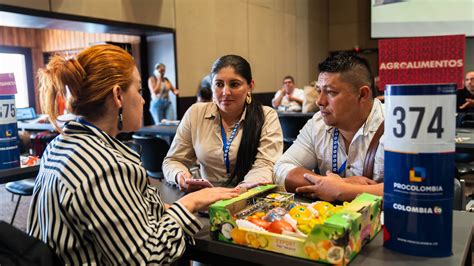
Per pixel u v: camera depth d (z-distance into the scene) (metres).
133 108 1.10
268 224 1.00
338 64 1.35
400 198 0.95
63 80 1.02
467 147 2.76
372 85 1.41
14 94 2.09
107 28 5.12
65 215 0.92
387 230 0.98
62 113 1.08
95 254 0.95
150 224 0.99
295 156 1.64
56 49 8.33
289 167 1.50
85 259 0.95
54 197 0.93
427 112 0.90
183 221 1.05
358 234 0.93
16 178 2.09
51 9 4.29
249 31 7.62
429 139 0.90
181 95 6.05
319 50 10.33
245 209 1.12
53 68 1.04
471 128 3.69
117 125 1.09
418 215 0.93
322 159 1.61
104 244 0.92
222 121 1.78
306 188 1.33
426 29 8.53
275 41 8.47
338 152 1.55
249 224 1.00
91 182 0.91
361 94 1.36
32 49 8.52
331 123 1.43
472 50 8.30
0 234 0.87
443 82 0.91
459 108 4.64
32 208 1.05
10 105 2.08
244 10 7.46
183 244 1.02
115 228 0.91
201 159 1.81
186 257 1.17
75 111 1.06
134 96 1.09
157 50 6.01
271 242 0.94
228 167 1.77
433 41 0.91
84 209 0.90
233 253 1.00
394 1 8.71
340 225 0.85
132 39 6.18
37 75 1.13
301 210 1.05
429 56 0.92
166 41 5.89
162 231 0.99
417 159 0.92
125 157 1.05
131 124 1.11
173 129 3.90
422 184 0.92
